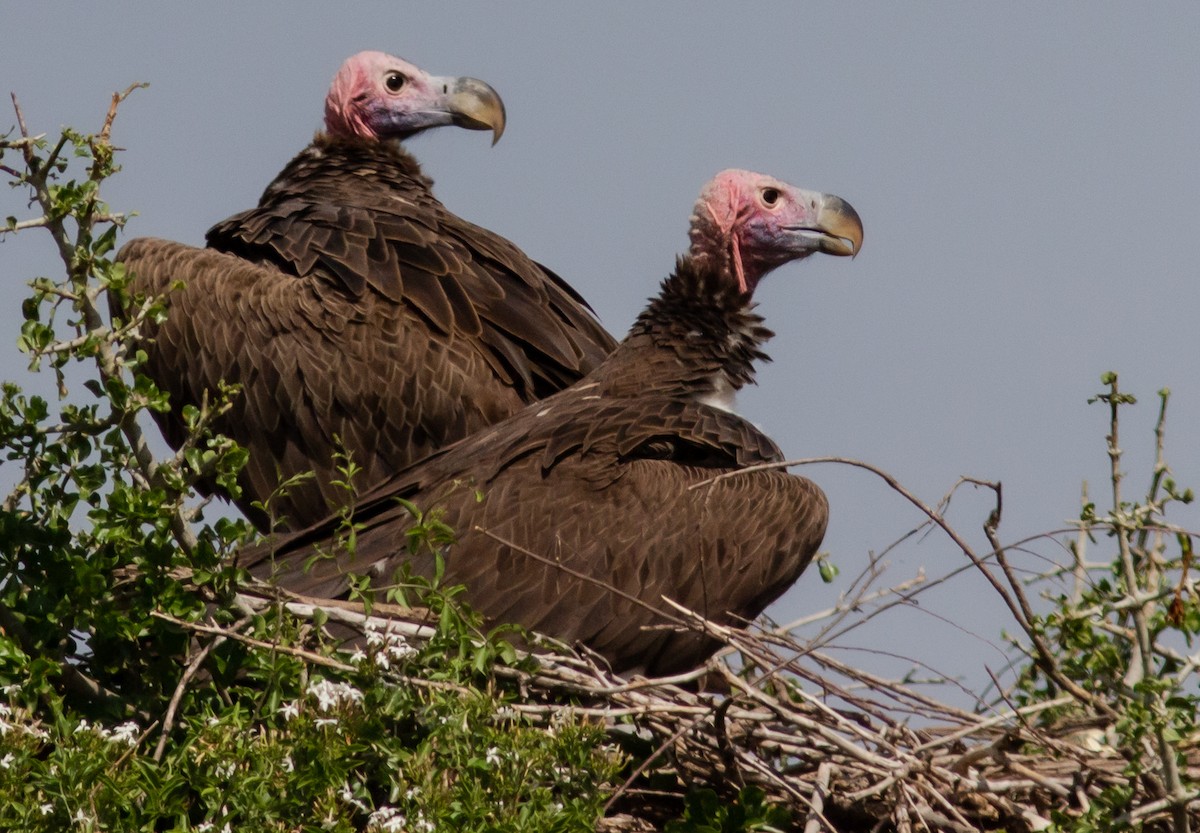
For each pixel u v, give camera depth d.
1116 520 10.52
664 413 14.16
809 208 16.78
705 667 11.20
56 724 9.73
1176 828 10.15
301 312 16.55
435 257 17.00
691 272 15.22
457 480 13.69
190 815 10.08
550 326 16.98
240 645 10.95
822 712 11.25
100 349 11.11
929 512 10.61
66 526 11.26
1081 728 11.62
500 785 9.94
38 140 11.01
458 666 10.73
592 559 13.27
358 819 10.61
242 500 16.56
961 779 10.95
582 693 11.38
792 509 13.76
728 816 10.87
